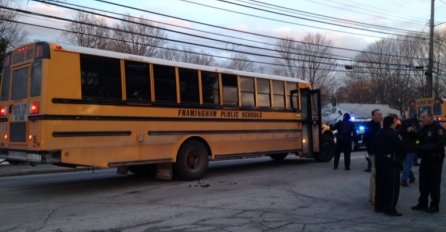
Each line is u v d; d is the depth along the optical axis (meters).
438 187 8.45
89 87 9.99
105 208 8.66
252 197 9.80
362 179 12.49
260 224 7.41
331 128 15.07
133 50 45.44
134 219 7.75
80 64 9.88
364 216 8.06
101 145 10.13
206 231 6.96
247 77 13.95
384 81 59.78
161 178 12.34
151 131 11.14
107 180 12.56
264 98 14.56
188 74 12.16
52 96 9.39
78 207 8.77
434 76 53.62
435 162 8.39
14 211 8.41
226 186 11.27
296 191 10.56
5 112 10.56
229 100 13.29
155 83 11.33
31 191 10.77
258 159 18.83
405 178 11.42
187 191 10.53
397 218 7.94
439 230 7.14
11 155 10.32
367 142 9.32
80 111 9.80
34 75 9.66
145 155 11.03
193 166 12.27
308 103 16.36
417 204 9.05
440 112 29.02
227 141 13.14
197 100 12.34
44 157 9.32
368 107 56.81
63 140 9.51
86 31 44.50
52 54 9.49
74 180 12.80
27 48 9.99
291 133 15.55
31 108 9.59
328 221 7.65
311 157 16.61
